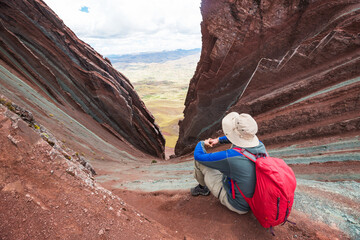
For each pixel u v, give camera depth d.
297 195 3.68
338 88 11.38
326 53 14.21
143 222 2.87
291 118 12.41
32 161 2.29
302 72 15.88
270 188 2.27
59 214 2.04
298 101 13.54
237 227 3.06
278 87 17.14
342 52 13.57
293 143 11.45
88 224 2.12
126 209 2.98
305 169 7.29
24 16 25.38
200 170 3.68
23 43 24.23
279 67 17.55
